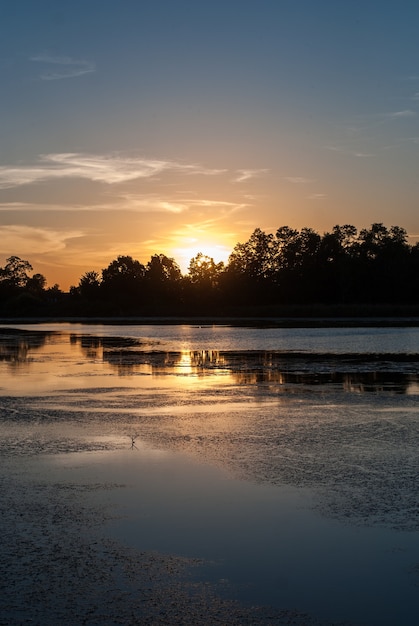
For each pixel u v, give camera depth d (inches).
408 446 529.0
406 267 5137.8
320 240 5620.1
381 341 1823.3
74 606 276.1
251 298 5315.0
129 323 3631.9
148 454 508.7
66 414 681.0
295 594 286.5
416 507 385.7
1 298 5885.8
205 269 5649.6
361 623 264.4
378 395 799.7
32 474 456.1
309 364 1194.0
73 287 5708.7
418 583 296.0
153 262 5639.8
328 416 660.1
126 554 326.0
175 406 729.6
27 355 1457.9
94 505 392.5
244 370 1104.8
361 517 371.2
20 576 302.5
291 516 374.0
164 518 371.9
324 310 4347.9
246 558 321.4
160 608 274.8
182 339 2028.8
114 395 817.5
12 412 695.1
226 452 513.0
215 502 397.1
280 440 551.8
